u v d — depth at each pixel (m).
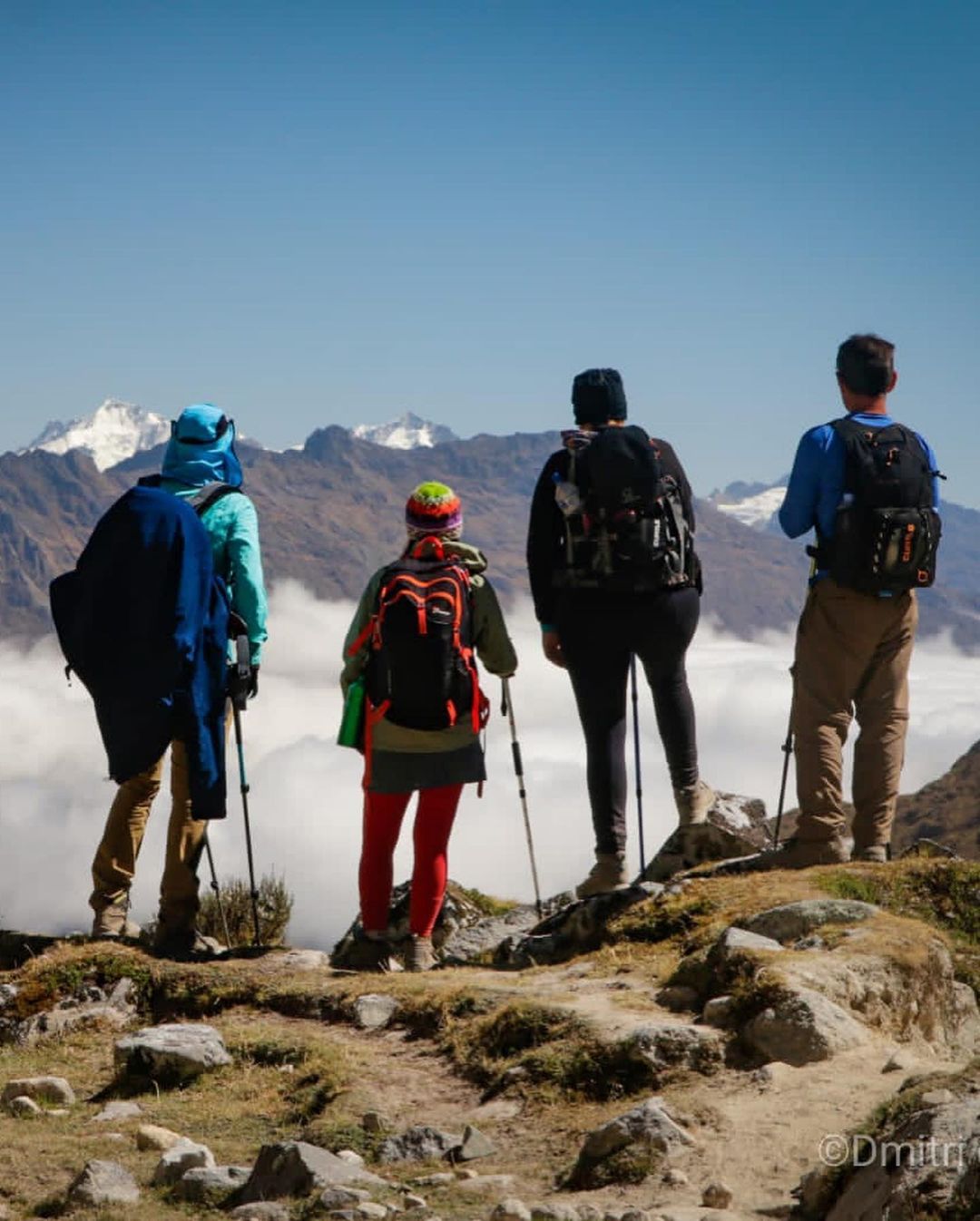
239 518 8.95
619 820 9.16
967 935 7.92
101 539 8.70
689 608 9.05
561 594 9.08
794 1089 5.61
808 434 8.98
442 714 8.45
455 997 7.26
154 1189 5.37
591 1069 6.08
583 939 8.67
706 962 6.96
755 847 9.60
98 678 8.57
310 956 8.53
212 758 8.59
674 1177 4.98
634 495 8.75
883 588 8.78
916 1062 5.75
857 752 9.09
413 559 8.73
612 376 9.23
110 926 9.16
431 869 8.72
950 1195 3.99
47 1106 6.68
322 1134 5.86
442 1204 4.98
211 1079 6.80
